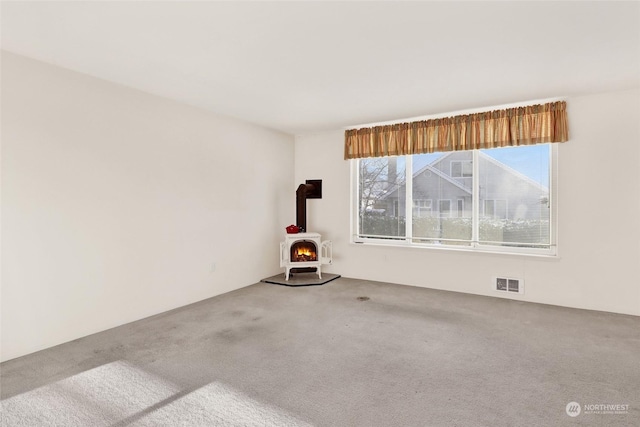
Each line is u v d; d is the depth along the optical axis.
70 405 2.31
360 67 3.40
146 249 4.12
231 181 5.30
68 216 3.40
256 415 2.20
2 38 2.78
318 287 5.43
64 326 3.37
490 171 4.98
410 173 5.61
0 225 2.96
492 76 3.64
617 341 3.30
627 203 4.09
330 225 6.28
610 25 2.60
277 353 3.10
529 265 4.65
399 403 2.32
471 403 2.31
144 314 4.09
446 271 5.25
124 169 3.88
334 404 2.31
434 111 4.97
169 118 4.38
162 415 2.20
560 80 3.75
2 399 2.38
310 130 6.23
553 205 4.55
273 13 2.43
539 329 3.63
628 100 4.07
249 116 5.24
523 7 2.36
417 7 2.36
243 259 5.52
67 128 3.39
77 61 3.23
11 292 3.02
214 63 3.29
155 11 2.39
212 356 3.04
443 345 3.25
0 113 2.95
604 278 4.22
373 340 3.38
